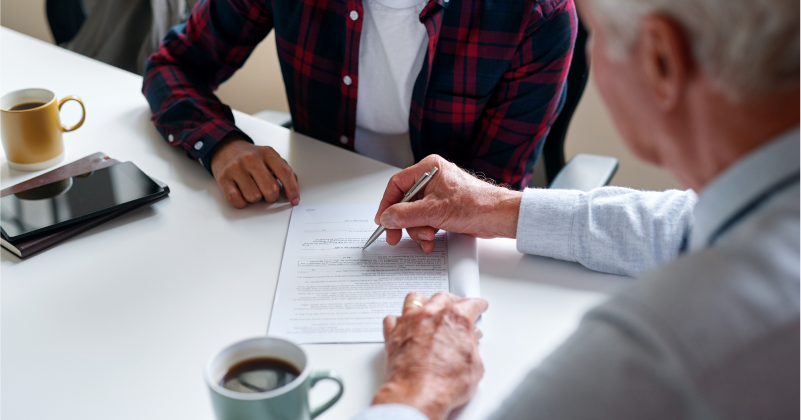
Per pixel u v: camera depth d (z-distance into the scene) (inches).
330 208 37.3
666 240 30.4
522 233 32.5
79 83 51.4
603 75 18.0
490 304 29.8
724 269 13.7
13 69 52.5
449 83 47.3
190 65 50.8
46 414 24.1
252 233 35.0
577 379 13.5
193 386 25.4
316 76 50.3
